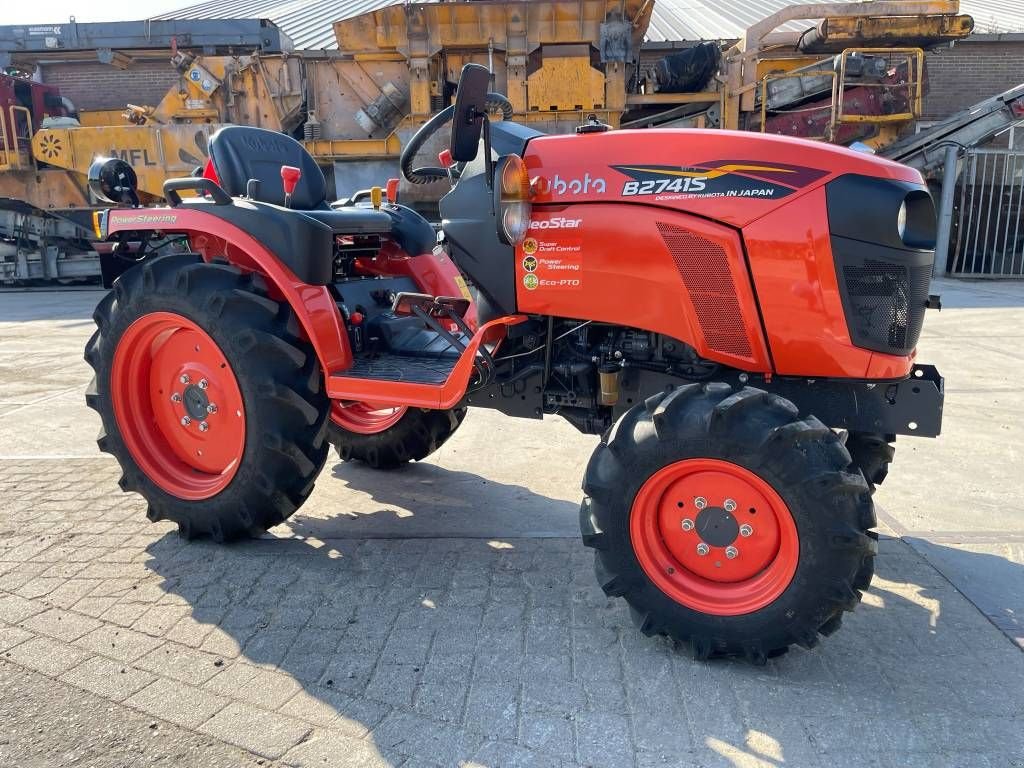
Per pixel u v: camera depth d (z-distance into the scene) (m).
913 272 2.28
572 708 2.04
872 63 10.12
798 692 2.10
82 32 13.48
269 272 2.84
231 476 2.91
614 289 2.46
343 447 3.92
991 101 11.48
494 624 2.46
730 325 2.34
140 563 2.90
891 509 3.36
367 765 1.84
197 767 1.84
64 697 2.10
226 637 2.39
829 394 2.40
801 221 2.23
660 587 2.26
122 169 3.34
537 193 2.52
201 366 2.99
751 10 15.12
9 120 11.59
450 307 2.96
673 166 2.37
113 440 3.13
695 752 1.87
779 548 2.16
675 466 2.17
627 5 9.63
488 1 9.59
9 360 6.64
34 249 12.05
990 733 1.93
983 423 4.52
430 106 10.06
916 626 2.44
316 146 10.25
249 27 13.14
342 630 2.43
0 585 2.72
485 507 3.45
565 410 2.81
